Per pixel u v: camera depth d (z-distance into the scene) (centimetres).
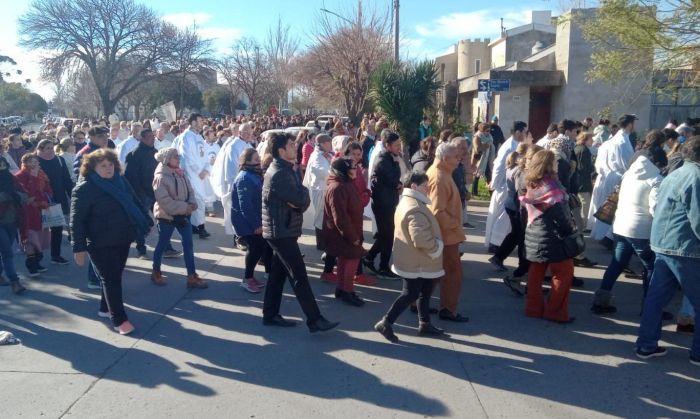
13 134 1126
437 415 421
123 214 564
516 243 772
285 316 626
